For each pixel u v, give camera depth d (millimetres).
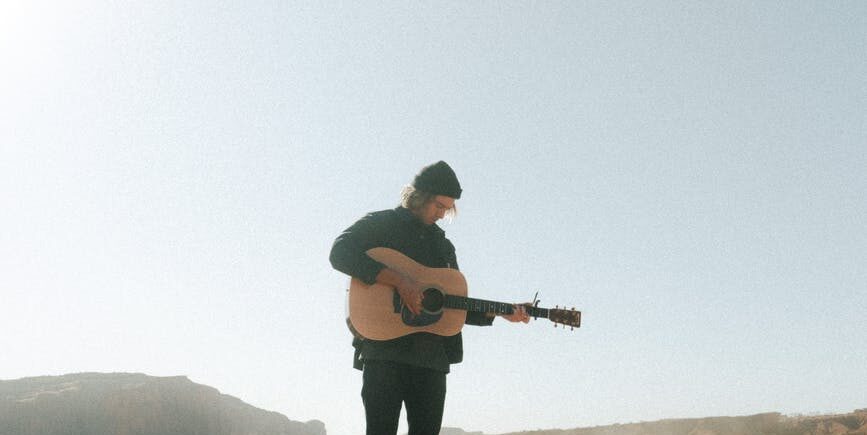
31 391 128375
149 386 129875
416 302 3471
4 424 114938
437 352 3529
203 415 134375
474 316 3891
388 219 3758
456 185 3719
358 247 3605
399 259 3695
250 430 144875
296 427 160375
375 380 3412
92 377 137000
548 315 3918
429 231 3785
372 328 3465
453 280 3734
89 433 118875
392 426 3398
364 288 3553
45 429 116188
